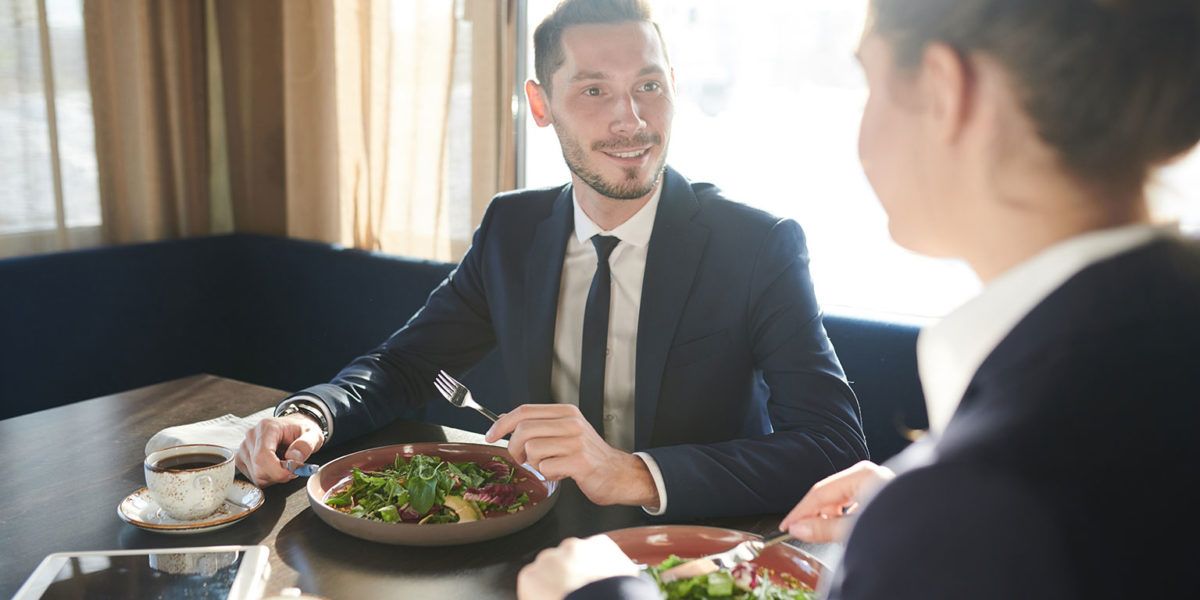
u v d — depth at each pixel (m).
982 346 0.52
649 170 1.50
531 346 1.61
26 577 1.04
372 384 1.59
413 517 1.16
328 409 1.46
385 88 2.90
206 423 1.49
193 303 2.97
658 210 1.56
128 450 1.43
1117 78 0.47
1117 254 0.48
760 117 2.66
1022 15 0.47
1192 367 0.44
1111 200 0.49
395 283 2.67
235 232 3.30
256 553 1.04
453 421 2.39
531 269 1.64
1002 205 0.51
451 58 2.77
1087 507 0.41
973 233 0.53
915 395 1.84
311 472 1.33
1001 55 0.48
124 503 1.21
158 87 3.08
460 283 1.77
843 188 2.62
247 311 3.04
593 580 0.71
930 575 0.43
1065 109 0.47
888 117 0.54
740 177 2.71
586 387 1.55
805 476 1.27
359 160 3.01
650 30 1.49
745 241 1.53
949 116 0.50
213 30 3.24
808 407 1.40
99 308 2.74
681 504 1.20
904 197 0.55
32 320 2.60
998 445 0.44
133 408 1.63
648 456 1.23
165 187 3.13
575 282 1.62
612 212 1.56
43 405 2.63
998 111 0.49
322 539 1.13
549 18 1.53
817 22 2.56
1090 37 0.46
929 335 0.57
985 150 0.50
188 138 3.19
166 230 3.15
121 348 2.80
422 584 1.02
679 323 1.51
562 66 1.50
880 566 0.45
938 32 0.51
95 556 1.03
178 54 3.11
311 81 3.01
